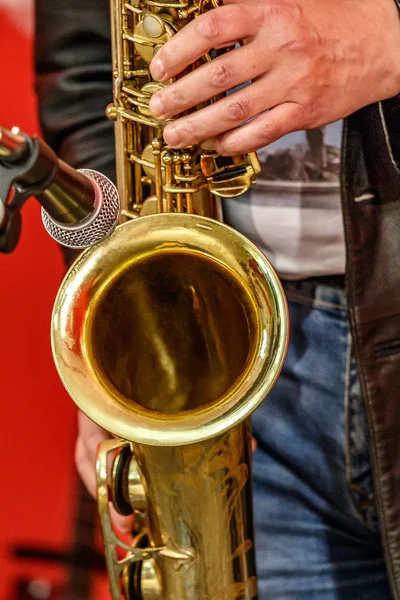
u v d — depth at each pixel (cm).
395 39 121
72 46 157
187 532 137
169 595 140
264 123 116
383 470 145
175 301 131
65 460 252
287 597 164
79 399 121
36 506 247
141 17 122
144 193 144
